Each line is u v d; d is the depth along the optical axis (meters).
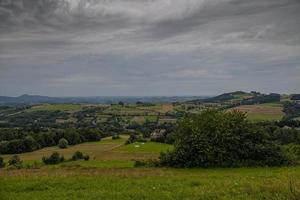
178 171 42.09
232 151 50.72
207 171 42.53
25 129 140.25
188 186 21.91
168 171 39.88
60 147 119.56
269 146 50.62
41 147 119.62
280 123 117.44
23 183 23.69
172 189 20.80
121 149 109.06
